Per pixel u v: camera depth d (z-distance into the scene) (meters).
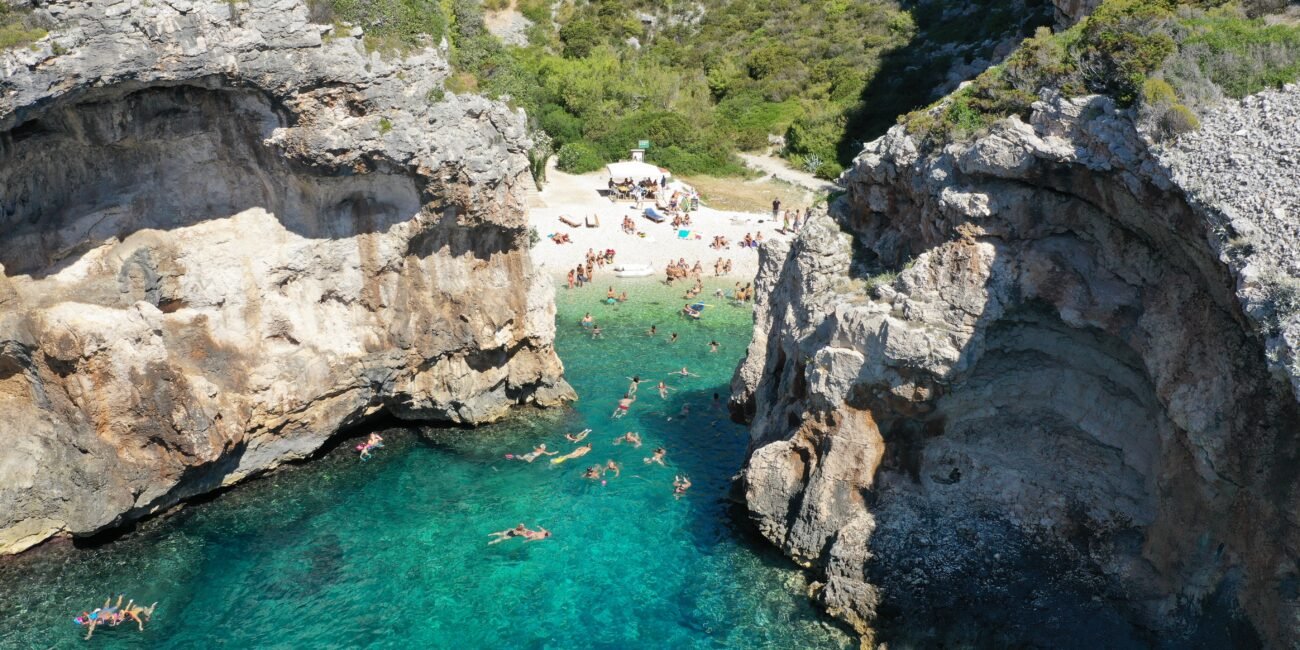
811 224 31.67
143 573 26.89
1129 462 24.50
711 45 101.06
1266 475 19.08
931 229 26.33
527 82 82.94
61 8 23.45
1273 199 18.98
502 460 34.00
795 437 28.19
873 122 79.94
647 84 91.50
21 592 25.86
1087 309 23.73
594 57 95.56
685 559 28.42
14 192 25.67
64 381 26.41
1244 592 19.88
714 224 68.12
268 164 29.39
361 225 31.61
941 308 25.08
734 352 46.41
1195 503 21.61
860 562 26.20
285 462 32.56
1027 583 25.14
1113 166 22.09
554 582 27.27
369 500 31.16
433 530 29.64
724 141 83.56
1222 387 20.19
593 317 51.56
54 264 26.64
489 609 26.03
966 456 27.19
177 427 27.84
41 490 27.12
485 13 101.06
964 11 90.94
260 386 30.58
